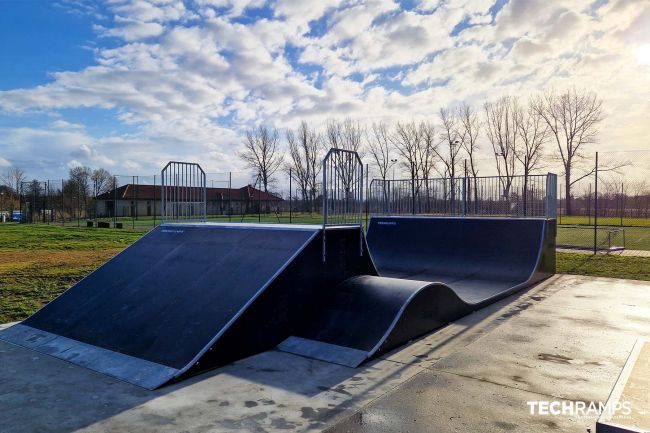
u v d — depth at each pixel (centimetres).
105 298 551
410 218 1143
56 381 379
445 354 459
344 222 604
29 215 3788
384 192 1431
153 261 614
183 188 905
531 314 637
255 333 452
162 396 348
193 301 486
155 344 432
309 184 4675
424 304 534
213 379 384
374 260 1083
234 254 559
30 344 479
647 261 1238
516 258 947
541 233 957
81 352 442
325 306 532
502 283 862
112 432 291
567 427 300
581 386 373
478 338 518
